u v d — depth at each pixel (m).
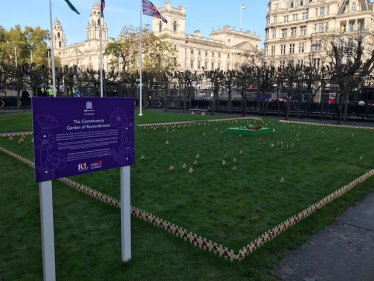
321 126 22.44
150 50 53.84
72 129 3.61
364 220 5.86
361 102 27.58
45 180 3.47
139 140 14.83
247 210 6.17
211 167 9.53
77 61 114.75
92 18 115.50
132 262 4.38
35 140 3.33
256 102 38.03
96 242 4.97
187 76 38.12
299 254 4.62
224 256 4.42
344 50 42.75
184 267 4.26
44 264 3.65
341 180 8.23
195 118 26.97
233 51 106.81
